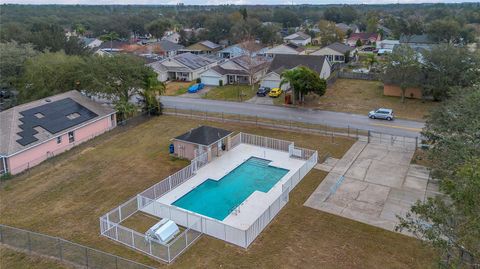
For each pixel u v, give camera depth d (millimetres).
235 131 48656
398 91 63781
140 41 148750
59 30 101375
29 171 38094
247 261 24250
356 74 77625
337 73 79375
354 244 25828
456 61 57656
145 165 38969
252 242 26156
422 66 60281
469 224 15617
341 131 47781
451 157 27156
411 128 48438
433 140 33938
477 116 29531
